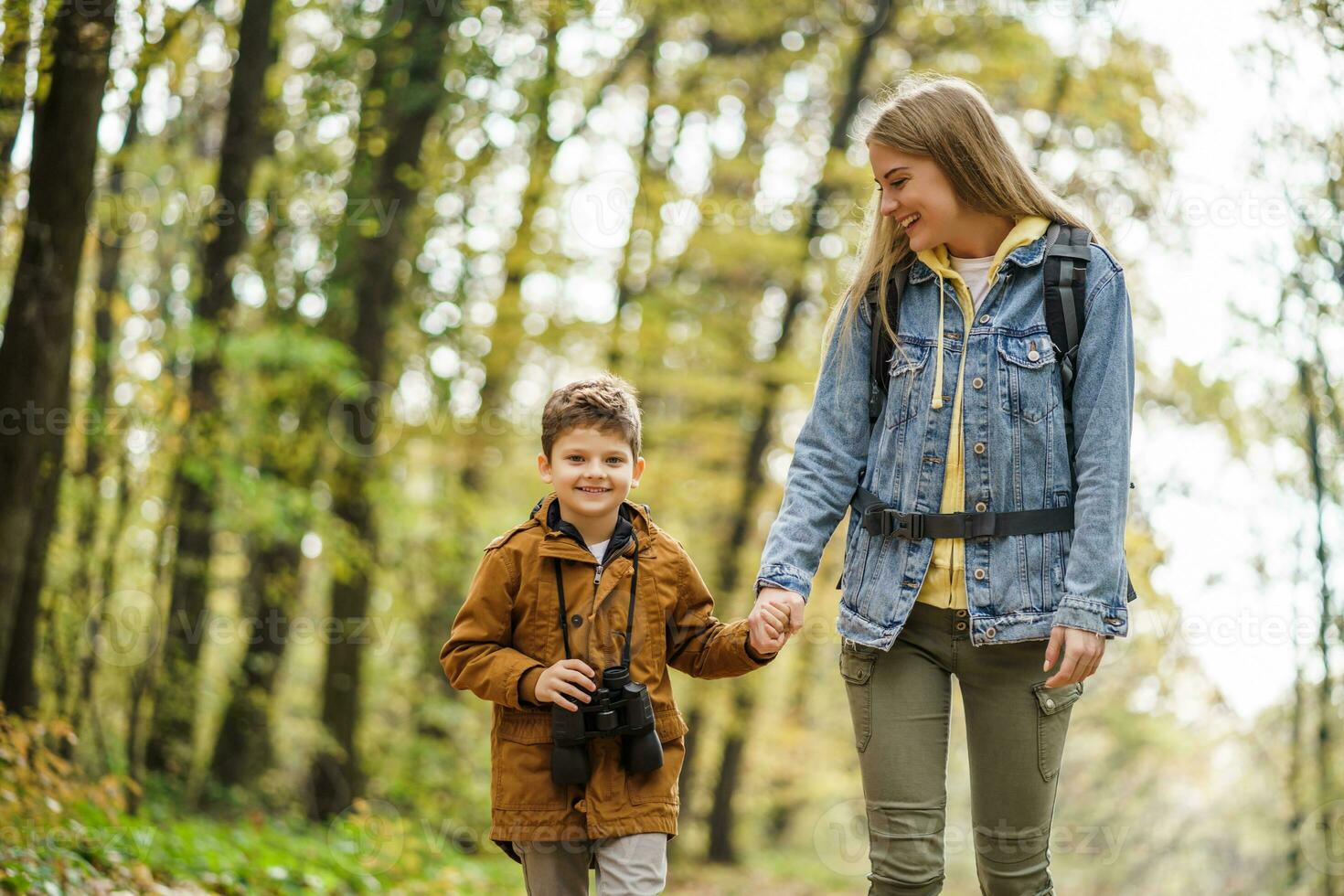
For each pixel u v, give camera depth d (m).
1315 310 8.66
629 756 2.88
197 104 9.91
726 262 13.09
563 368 14.03
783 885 15.92
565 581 2.98
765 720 16.03
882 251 3.04
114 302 8.27
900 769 2.90
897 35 13.20
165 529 8.66
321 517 9.64
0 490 5.83
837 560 12.96
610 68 13.79
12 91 5.77
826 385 3.07
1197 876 13.87
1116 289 2.81
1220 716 11.68
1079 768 14.84
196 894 5.65
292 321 9.99
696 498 13.66
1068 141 10.78
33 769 5.93
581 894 3.00
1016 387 2.80
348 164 10.10
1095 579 2.70
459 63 10.13
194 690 9.54
